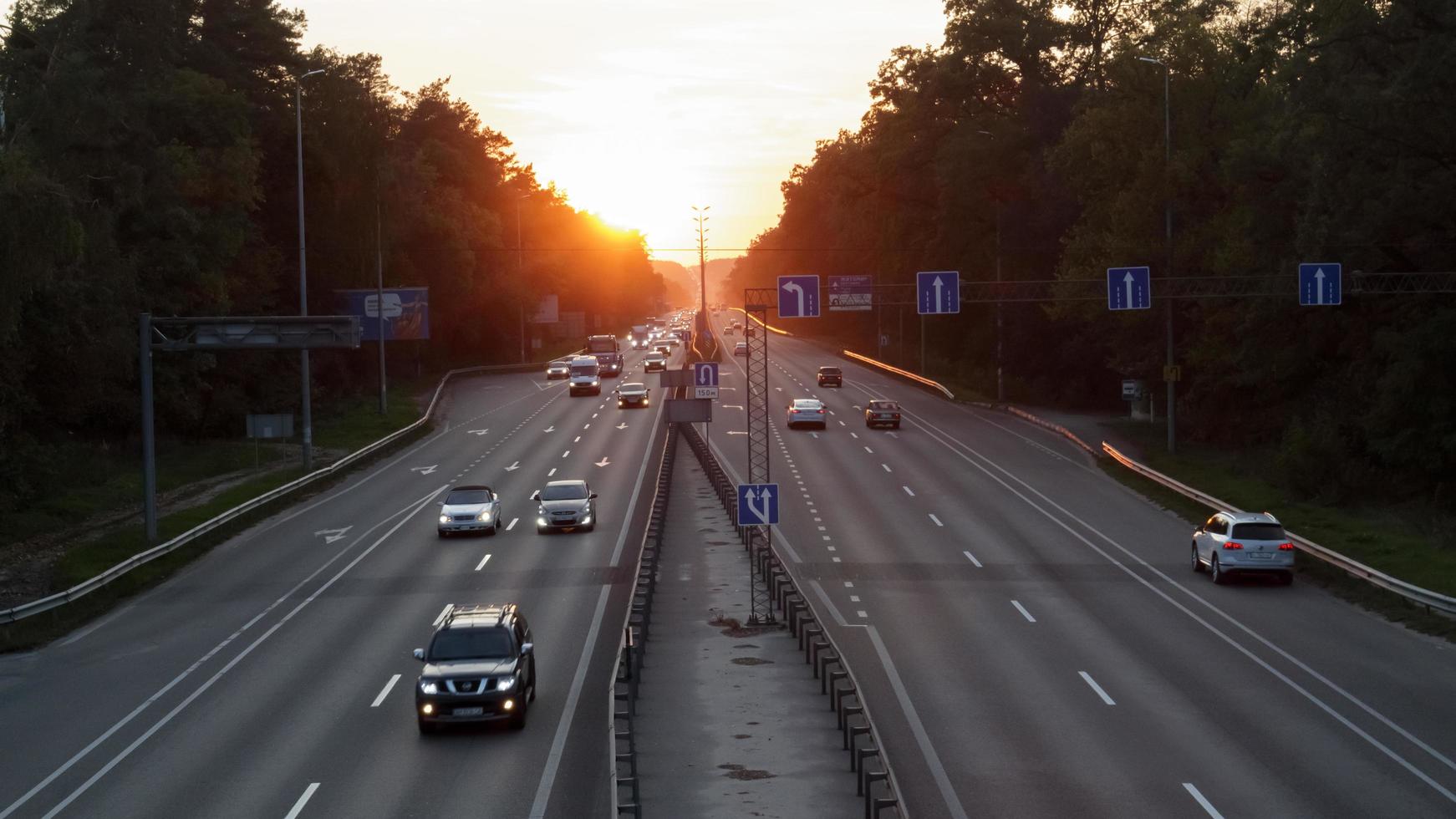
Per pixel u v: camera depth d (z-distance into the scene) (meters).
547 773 20.39
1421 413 47.62
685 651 28.97
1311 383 57.81
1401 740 21.47
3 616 32.09
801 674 26.78
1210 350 62.28
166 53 64.19
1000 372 91.62
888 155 94.94
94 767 21.39
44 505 51.72
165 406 69.38
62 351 57.31
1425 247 49.22
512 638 23.61
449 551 42.62
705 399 57.16
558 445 70.62
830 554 41.09
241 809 18.94
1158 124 65.00
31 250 39.59
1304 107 47.34
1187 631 30.48
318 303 90.50
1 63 49.47
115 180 57.34
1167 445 65.44
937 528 45.62
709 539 44.28
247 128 75.69
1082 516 47.84
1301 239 48.66
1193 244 62.78
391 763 21.09
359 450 65.62
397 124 118.94
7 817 18.88
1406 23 44.72
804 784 19.59
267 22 86.38
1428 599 30.98
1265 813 17.88
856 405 89.88
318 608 34.69
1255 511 45.78
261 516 50.31
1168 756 20.75
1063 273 71.19
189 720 24.30
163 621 33.91
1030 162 90.00
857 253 147.00
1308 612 32.59
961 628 31.08
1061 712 23.61
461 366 132.12
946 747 21.52
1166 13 69.31
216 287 70.62
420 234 119.12
